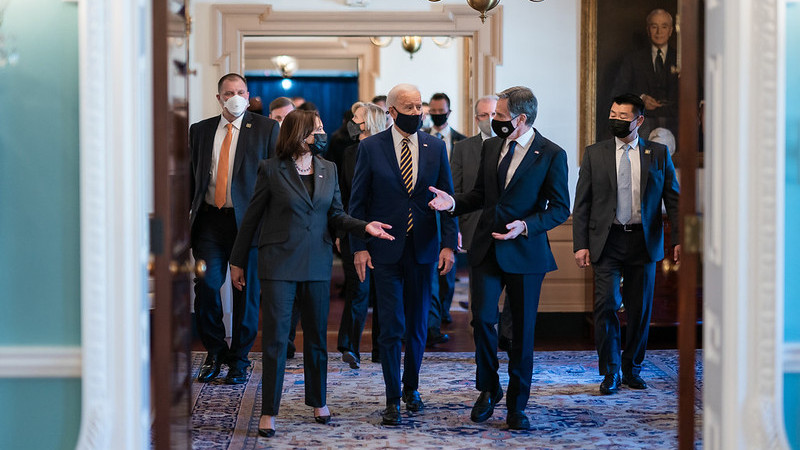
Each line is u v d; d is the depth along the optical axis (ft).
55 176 10.96
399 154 17.07
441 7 26.50
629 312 19.72
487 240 16.38
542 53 26.53
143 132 10.85
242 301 20.26
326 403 18.56
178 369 11.22
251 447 15.64
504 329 23.70
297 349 24.90
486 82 26.61
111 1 10.52
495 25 26.50
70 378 11.11
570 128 26.63
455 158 23.30
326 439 16.14
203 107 26.17
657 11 26.25
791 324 11.33
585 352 23.95
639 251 19.25
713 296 11.19
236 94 19.97
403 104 16.83
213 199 19.92
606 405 18.47
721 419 11.05
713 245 11.14
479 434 16.43
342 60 48.80
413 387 17.95
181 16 11.60
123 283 10.69
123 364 10.74
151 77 10.78
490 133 23.35
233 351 20.47
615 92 26.45
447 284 28.96
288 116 16.37
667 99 26.37
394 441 16.01
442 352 24.12
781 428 10.91
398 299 17.02
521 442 15.94
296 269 16.20
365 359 23.32
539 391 19.69
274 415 16.37
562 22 26.48
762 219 10.82
